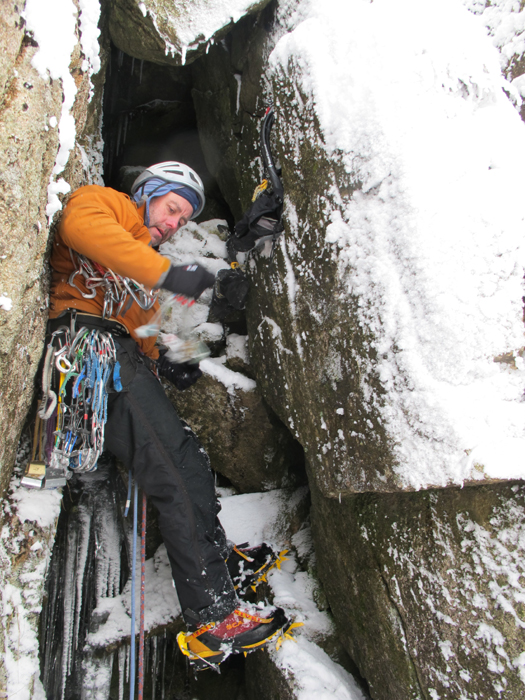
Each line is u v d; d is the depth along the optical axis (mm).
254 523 2195
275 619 1764
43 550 1569
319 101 1577
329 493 1569
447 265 1251
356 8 1570
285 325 1833
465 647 1290
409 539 1446
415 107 1372
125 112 2953
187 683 2205
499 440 1169
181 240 2533
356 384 1440
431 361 1240
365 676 1627
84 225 1333
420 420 1240
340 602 1778
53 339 1479
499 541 1279
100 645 1917
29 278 1195
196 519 1591
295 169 1719
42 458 1518
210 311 2432
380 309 1358
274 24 2012
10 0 1010
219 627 1635
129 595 2049
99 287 1524
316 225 1623
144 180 1775
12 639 1410
